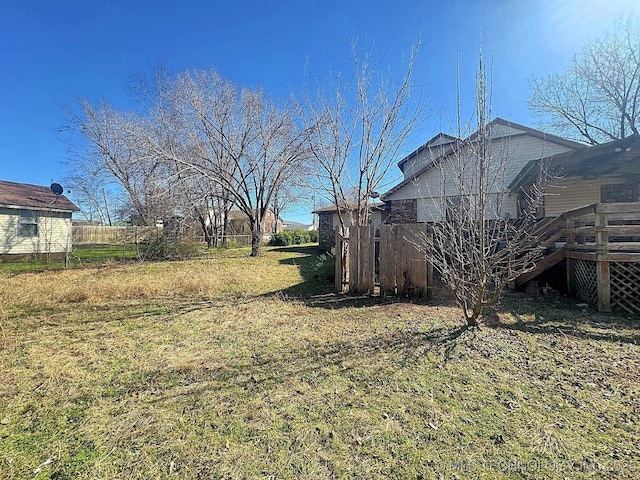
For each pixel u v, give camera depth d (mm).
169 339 3707
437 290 6102
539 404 2184
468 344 3291
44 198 15164
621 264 4527
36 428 2014
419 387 2455
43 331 4039
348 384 2531
